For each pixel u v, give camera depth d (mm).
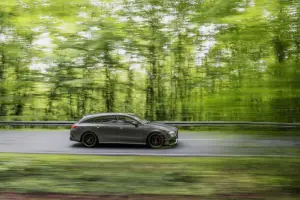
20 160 6879
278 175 4414
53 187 4805
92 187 4824
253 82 2875
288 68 2744
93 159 7305
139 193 4555
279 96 2811
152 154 9258
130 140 10766
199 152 9320
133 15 3400
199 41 3221
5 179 5273
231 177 4945
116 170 5938
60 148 10688
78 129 11031
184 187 4770
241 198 4188
